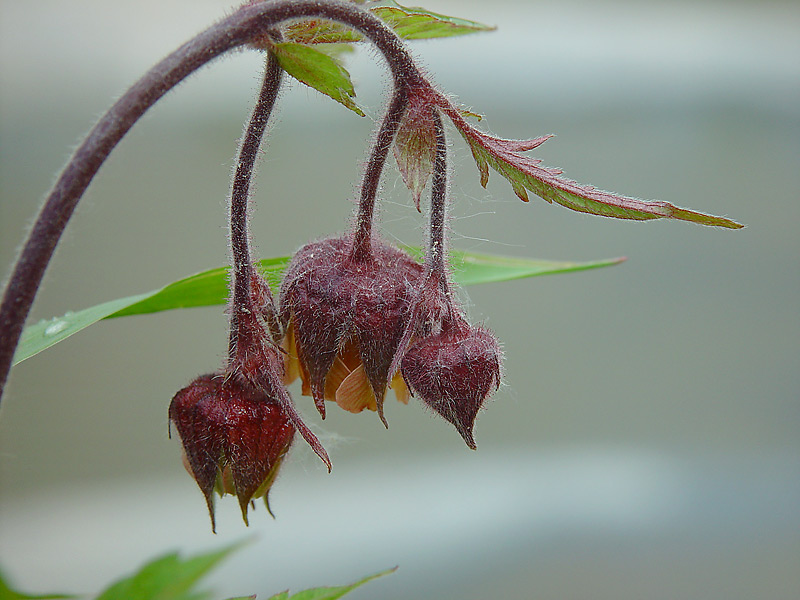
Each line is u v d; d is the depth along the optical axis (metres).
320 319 0.24
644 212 0.23
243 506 0.24
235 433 0.24
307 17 0.23
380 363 0.24
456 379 0.24
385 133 0.23
